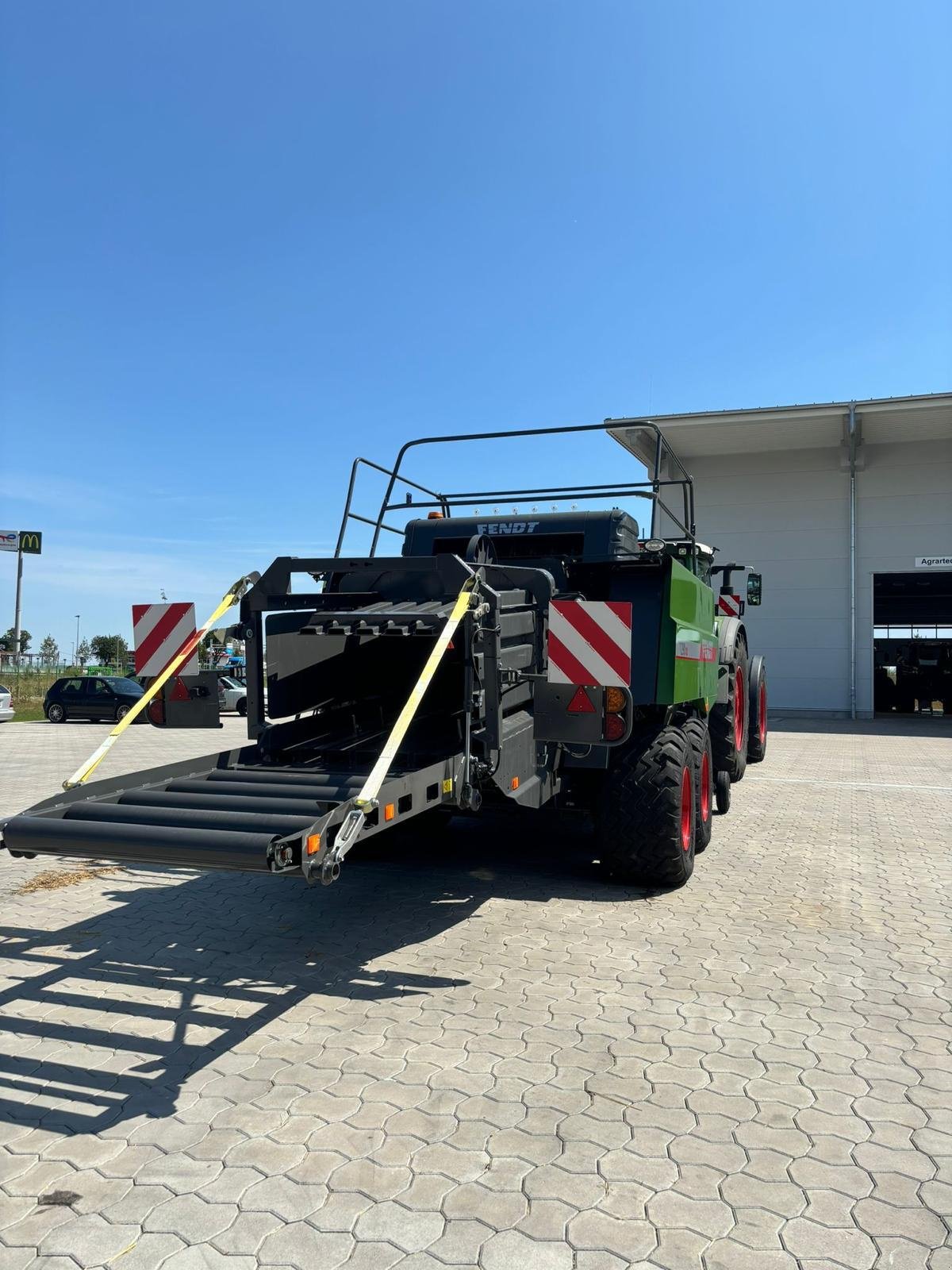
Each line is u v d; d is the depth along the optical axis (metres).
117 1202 2.34
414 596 4.82
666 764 5.21
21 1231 2.22
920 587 26.17
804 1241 2.18
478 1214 2.28
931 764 12.15
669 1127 2.70
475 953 4.26
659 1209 2.30
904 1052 3.22
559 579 5.54
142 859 3.04
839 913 4.93
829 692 21.12
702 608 6.39
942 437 20.27
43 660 38.12
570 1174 2.46
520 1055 3.19
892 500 20.81
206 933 4.59
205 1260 2.11
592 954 4.25
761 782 10.30
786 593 21.45
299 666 4.94
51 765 12.34
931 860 6.23
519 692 4.43
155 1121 2.75
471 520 6.25
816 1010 3.59
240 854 2.84
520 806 4.62
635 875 5.34
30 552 42.66
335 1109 2.81
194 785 4.03
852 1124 2.72
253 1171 2.47
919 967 4.09
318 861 2.94
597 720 4.17
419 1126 2.71
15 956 4.25
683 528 6.75
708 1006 3.63
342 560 4.30
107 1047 3.27
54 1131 2.69
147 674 4.74
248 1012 3.58
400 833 6.05
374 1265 2.09
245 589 4.53
